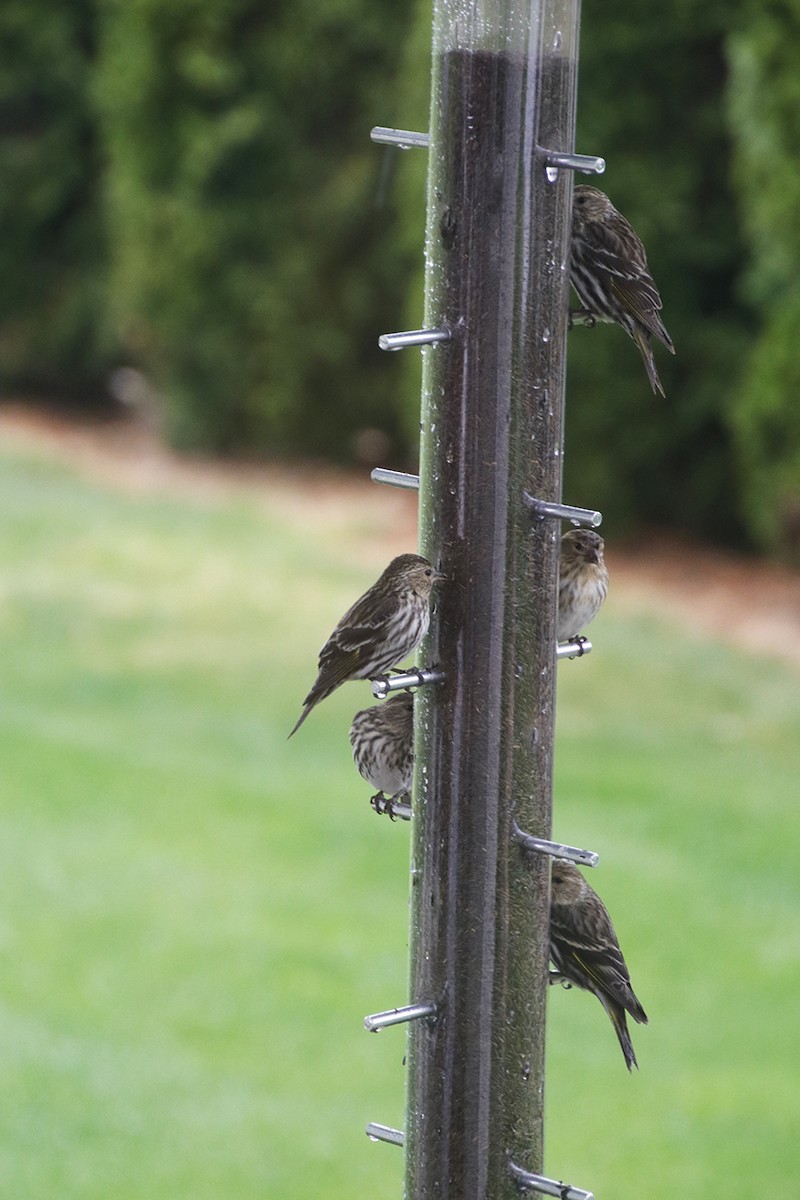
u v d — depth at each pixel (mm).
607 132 20234
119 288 26344
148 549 22703
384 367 25438
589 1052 11211
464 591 5863
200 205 25031
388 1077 10805
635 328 7293
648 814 14398
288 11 24609
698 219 20500
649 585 20297
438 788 5898
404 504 24516
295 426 25906
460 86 5742
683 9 19859
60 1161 9758
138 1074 10711
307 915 12891
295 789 15352
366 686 18203
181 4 24484
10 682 18062
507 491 5832
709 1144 10031
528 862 5867
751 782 15164
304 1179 9719
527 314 5805
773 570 20562
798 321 18609
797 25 17828
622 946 12227
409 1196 5918
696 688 17391
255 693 17828
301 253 25141
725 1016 11445
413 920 5945
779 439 19000
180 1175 9625
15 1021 11258
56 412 30453
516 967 5863
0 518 24000
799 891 13086
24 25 29031
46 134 29516
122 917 12781
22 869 13555
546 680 5910
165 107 24922
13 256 30094
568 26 5770
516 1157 5895
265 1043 11125
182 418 26547
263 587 21141
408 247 23406
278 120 24875
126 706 17438
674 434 21125
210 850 13984
